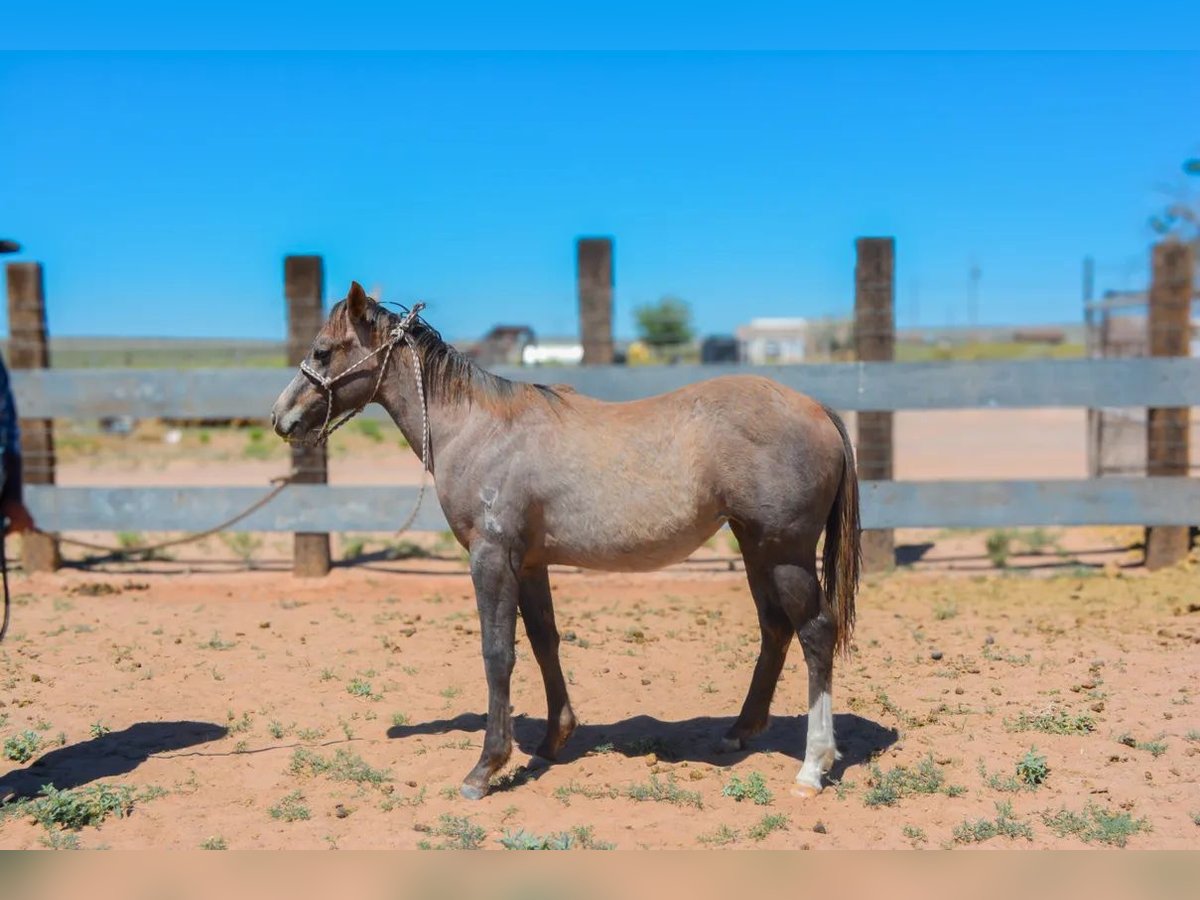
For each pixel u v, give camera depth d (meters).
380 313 5.38
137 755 5.50
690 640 7.59
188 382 9.87
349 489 9.70
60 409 9.99
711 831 4.51
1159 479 9.28
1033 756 4.98
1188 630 7.35
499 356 34.34
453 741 5.71
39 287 10.12
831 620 4.89
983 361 9.29
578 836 4.45
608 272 9.65
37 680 6.61
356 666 7.04
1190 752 5.18
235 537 11.88
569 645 7.49
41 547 10.05
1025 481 9.34
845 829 4.51
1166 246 9.39
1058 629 7.56
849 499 4.96
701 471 4.81
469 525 5.13
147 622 8.23
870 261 9.43
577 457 4.95
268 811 4.78
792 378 9.38
